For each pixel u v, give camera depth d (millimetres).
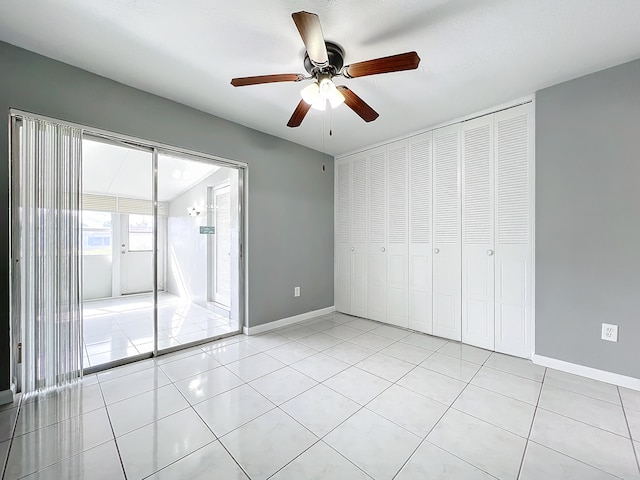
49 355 2002
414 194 3361
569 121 2266
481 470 1326
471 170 2889
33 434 1567
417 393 1997
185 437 1550
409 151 3406
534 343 2486
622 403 1850
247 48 1893
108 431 1595
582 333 2225
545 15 1582
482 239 2822
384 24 1662
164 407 1827
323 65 1724
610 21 1621
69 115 2080
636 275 2006
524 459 1395
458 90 2410
